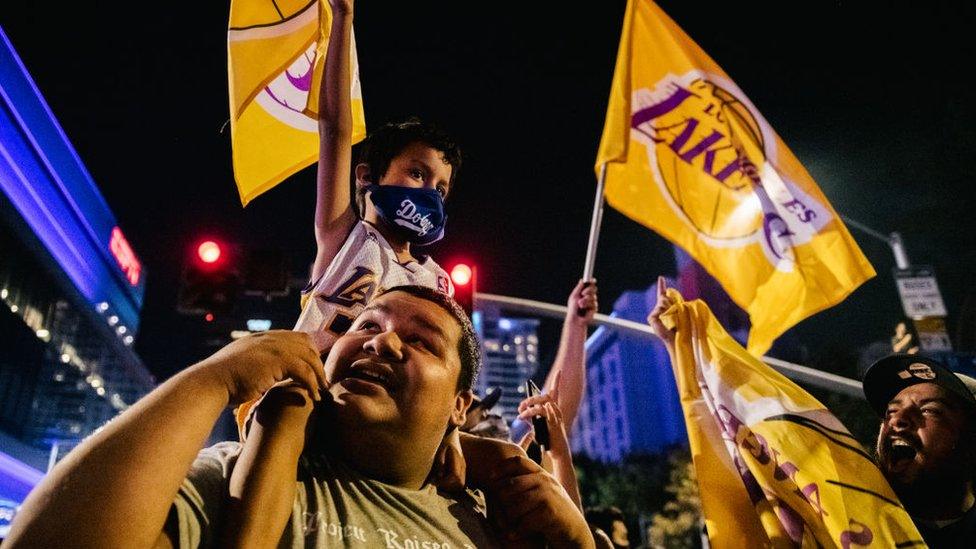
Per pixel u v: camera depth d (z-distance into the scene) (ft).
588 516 17.04
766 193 16.06
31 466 185.78
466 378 6.60
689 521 138.00
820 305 14.82
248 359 5.01
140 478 4.12
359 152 10.09
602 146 15.23
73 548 3.82
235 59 9.52
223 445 5.73
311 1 10.46
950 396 9.45
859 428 73.97
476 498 6.69
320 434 5.91
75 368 222.28
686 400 10.55
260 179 9.56
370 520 5.49
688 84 16.87
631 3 16.71
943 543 9.05
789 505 9.02
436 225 9.23
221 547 4.70
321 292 8.23
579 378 12.72
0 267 180.55
